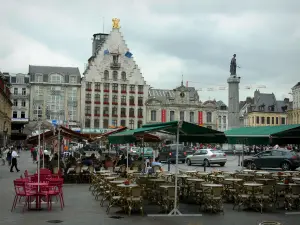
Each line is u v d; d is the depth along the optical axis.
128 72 99.94
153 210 15.66
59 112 92.12
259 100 124.88
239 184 17.23
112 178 18.03
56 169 24.61
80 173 24.81
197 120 105.88
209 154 40.16
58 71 97.06
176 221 13.69
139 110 100.50
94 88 97.25
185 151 46.09
